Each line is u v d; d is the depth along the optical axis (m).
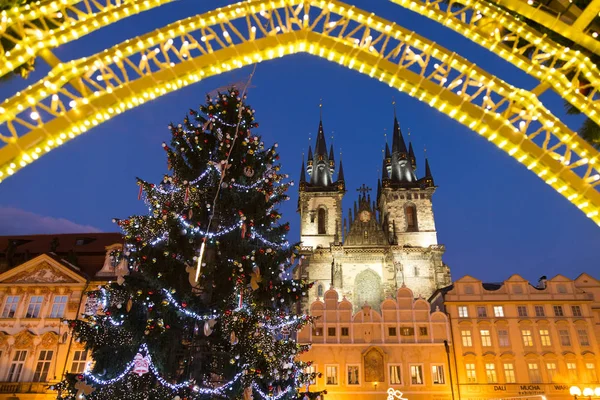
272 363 18.53
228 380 17.08
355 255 77.75
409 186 85.75
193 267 14.70
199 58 7.21
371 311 42.44
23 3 7.02
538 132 6.61
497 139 6.71
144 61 7.11
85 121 6.62
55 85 6.55
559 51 7.06
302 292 19.77
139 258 16.77
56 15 6.95
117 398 16.48
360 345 40.97
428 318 42.03
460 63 6.98
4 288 36.84
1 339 35.00
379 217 96.69
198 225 17.55
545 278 48.19
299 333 41.62
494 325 41.78
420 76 7.09
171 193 19.45
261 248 18.56
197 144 20.14
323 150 97.94
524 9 7.07
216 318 17.11
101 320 17.66
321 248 78.62
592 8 6.65
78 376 16.27
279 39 7.34
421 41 7.17
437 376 39.91
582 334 41.34
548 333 41.47
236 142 20.09
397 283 74.25
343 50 7.29
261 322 19.16
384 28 7.29
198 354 17.28
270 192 19.80
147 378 16.69
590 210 6.34
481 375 39.84
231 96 20.91
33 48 6.59
